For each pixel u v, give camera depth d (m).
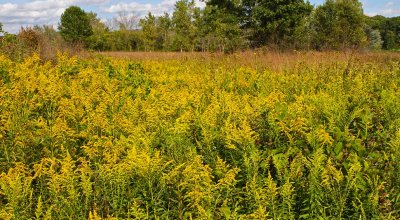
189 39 40.59
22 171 4.17
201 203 3.75
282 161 4.29
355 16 41.28
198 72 12.35
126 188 4.01
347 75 9.23
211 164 4.53
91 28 59.25
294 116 5.31
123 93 7.47
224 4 38.00
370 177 4.13
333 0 42.25
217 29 33.81
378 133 5.18
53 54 14.03
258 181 3.96
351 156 4.42
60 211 3.68
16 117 5.59
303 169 4.14
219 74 10.35
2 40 13.61
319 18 42.25
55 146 4.95
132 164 3.93
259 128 5.26
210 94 7.88
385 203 3.90
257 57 14.84
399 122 5.40
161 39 47.41
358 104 6.58
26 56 12.91
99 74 9.76
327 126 5.40
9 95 6.38
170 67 13.73
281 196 3.78
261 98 6.51
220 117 5.71
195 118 5.64
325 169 3.84
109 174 3.92
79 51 15.77
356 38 38.06
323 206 3.75
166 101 6.38
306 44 29.30
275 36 35.41
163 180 3.90
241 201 3.96
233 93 8.32
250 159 4.27
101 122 5.43
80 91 7.40
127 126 5.41
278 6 35.56
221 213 3.63
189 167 3.89
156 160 3.90
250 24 36.97
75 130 5.64
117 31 49.16
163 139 5.12
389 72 9.75
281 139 5.04
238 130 4.80
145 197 3.88
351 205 3.85
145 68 13.05
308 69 10.80
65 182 3.85
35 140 4.96
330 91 7.85
